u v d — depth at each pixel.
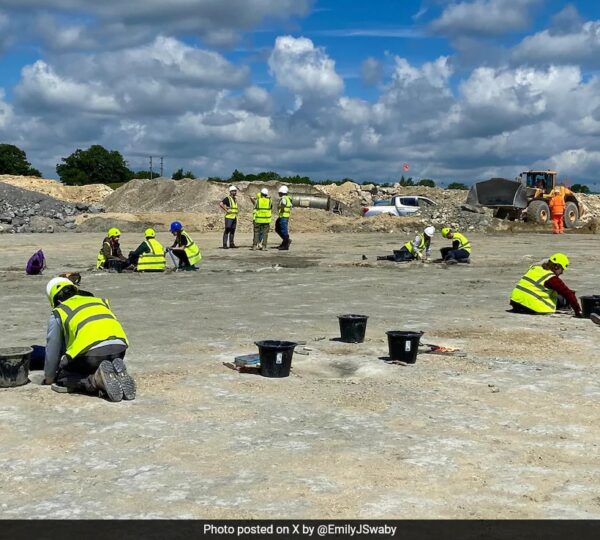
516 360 9.04
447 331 11.00
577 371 8.49
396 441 5.99
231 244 28.69
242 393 7.43
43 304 13.84
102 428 6.28
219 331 10.98
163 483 5.08
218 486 5.03
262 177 71.69
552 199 40.88
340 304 13.98
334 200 49.06
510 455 5.69
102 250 20.17
